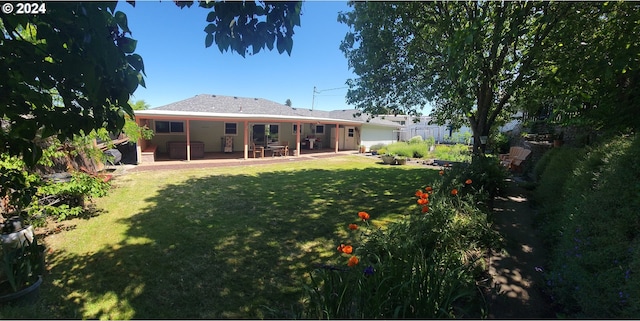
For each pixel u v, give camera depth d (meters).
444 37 5.21
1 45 1.23
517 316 2.06
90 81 1.21
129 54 1.40
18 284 2.50
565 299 2.09
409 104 7.79
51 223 4.67
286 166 11.80
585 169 3.33
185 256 3.55
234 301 2.67
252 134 17.09
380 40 6.09
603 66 2.97
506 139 13.41
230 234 4.28
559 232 2.92
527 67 4.54
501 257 3.03
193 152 13.31
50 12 1.12
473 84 4.81
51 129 1.50
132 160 12.47
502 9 4.13
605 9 3.52
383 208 5.66
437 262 2.12
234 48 1.71
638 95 3.22
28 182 3.61
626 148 2.55
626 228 2.04
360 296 1.72
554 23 4.08
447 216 3.14
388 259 2.12
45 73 1.30
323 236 4.22
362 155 17.05
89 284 2.92
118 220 4.87
